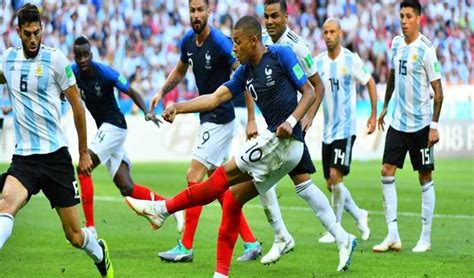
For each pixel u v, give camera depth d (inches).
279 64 521.0
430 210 691.4
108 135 772.0
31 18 478.9
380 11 2058.3
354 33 2020.2
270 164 516.1
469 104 1774.1
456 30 2089.1
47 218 875.4
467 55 2091.5
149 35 1893.5
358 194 1145.4
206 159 663.1
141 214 522.9
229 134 669.9
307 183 579.5
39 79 488.4
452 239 757.9
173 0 1941.4
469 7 2096.5
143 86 1823.3
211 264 625.6
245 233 647.8
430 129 676.7
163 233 789.2
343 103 750.5
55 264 621.6
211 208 982.4
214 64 661.3
